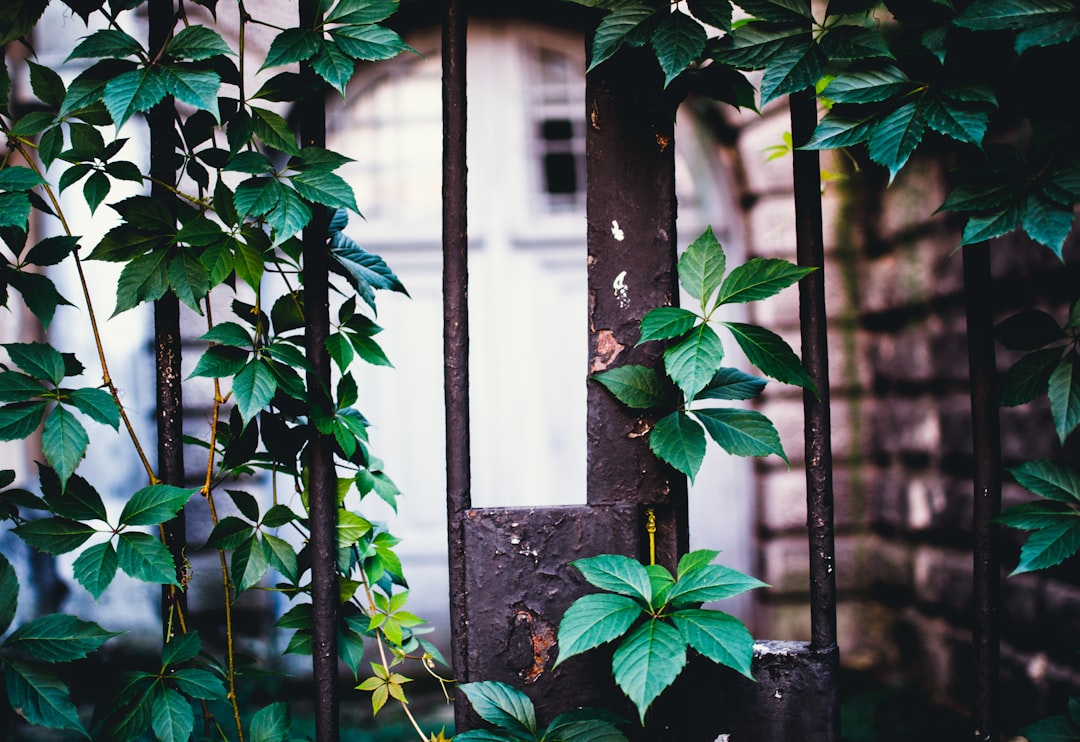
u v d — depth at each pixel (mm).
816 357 988
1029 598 2604
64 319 3262
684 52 912
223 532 1091
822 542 982
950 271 3125
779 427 3740
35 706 936
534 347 4016
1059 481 988
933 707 3100
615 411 991
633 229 991
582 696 976
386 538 1194
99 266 3297
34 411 936
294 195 938
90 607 3305
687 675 983
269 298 3127
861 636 3736
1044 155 938
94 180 1000
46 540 962
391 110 3980
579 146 4035
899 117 924
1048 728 997
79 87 920
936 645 3266
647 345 989
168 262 1014
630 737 975
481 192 4012
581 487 4008
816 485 986
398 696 1136
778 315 3721
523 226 4023
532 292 4027
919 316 3398
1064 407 979
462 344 993
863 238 3746
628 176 993
